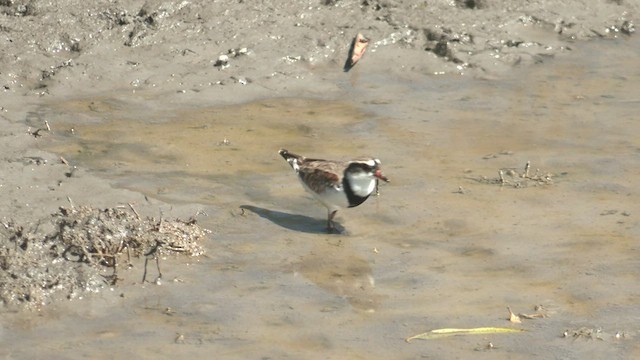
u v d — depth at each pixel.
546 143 16.52
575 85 18.83
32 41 18.67
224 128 16.92
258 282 12.46
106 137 16.42
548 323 11.56
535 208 14.38
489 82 18.92
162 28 19.27
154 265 12.70
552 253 13.14
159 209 13.86
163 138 16.48
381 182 15.15
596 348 11.07
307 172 13.73
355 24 19.84
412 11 20.30
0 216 13.16
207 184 14.94
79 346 11.10
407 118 17.44
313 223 14.03
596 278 12.53
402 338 11.31
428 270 12.77
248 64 18.77
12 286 11.94
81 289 12.06
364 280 12.55
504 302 12.01
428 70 19.17
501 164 15.77
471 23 20.19
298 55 19.08
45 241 12.65
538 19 20.62
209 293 12.19
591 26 20.75
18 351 10.98
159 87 18.14
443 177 15.34
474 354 10.99
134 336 11.31
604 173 15.45
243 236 13.55
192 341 11.23
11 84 17.91
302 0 20.19
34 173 14.49
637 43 20.47
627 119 17.41
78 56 18.61
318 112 17.59
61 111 17.23
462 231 13.76
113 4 19.42
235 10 19.75
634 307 11.88
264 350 11.05
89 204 13.75
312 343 11.22
